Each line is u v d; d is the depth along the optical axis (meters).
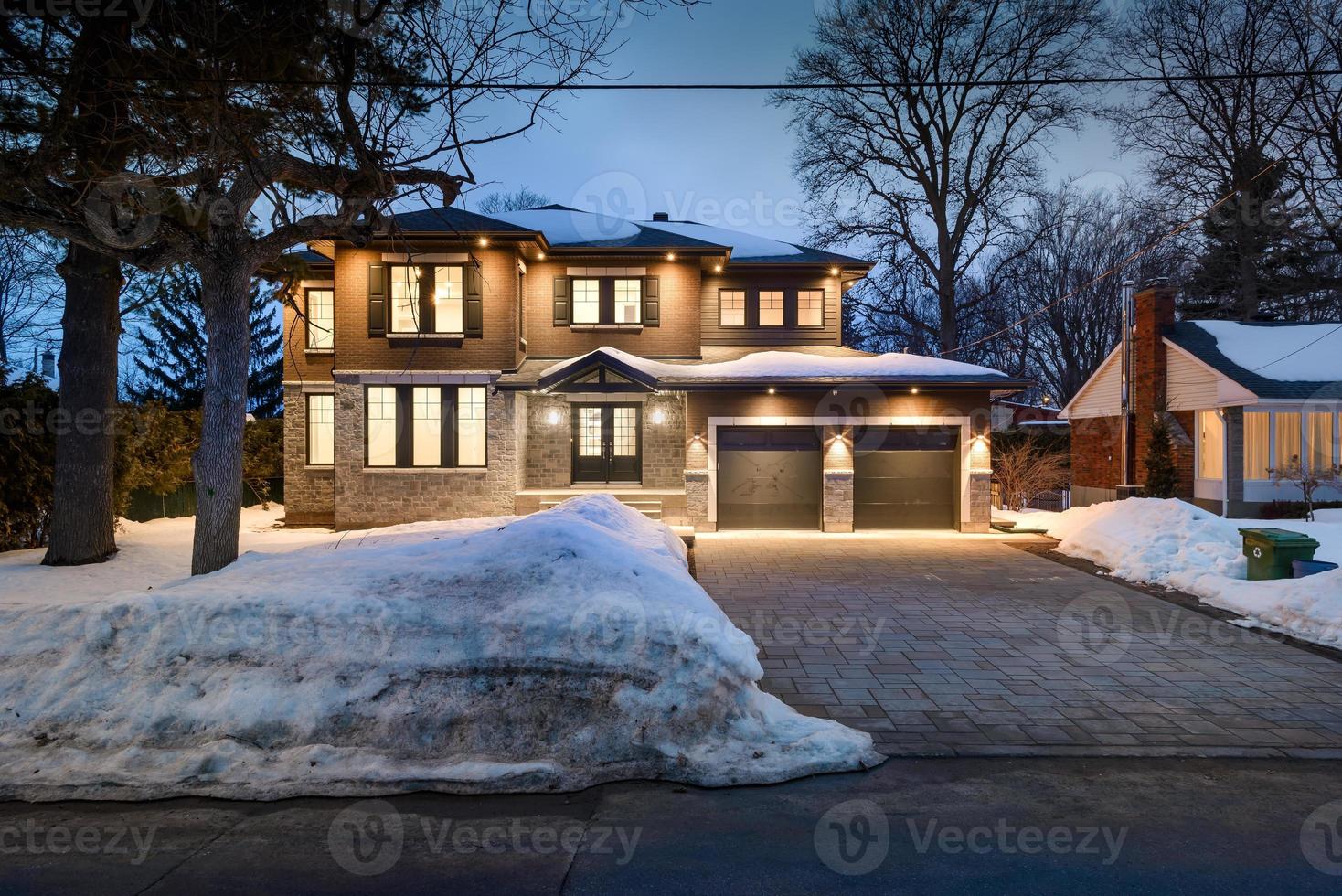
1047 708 5.86
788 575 11.74
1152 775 4.65
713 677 5.06
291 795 4.33
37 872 3.57
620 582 5.80
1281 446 17.50
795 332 19.12
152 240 8.72
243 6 7.92
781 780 4.55
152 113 8.32
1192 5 26.56
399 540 8.62
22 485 11.16
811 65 26.81
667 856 3.70
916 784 4.53
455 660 5.09
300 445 17.69
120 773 4.50
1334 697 6.09
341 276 16.72
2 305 25.84
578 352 18.05
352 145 8.43
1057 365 36.34
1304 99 25.34
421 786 4.42
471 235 16.30
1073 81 7.66
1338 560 10.75
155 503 17.05
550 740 4.79
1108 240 33.50
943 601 9.85
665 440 17.55
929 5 25.45
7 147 8.40
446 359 16.75
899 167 26.91
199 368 35.06
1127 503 13.77
